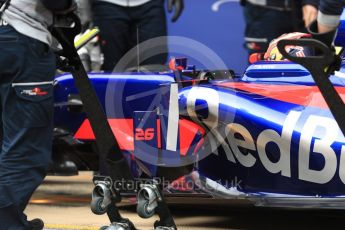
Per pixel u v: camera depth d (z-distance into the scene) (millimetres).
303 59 13266
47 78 13844
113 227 15023
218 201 22562
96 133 14477
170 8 29234
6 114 13812
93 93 14398
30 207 21641
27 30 13547
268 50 20125
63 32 14086
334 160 16000
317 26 13727
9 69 13625
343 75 17234
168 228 15102
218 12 31156
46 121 13906
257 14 29656
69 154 21391
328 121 16266
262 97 17297
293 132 16453
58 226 18688
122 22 28422
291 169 16562
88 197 23328
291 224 19156
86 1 22375
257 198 17000
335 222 19391
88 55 25609
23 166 13750
